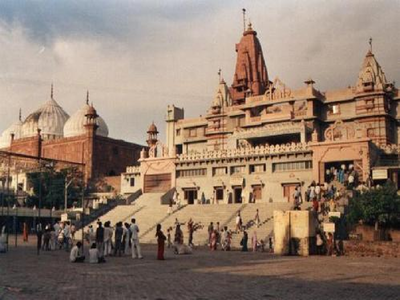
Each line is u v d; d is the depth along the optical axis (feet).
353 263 63.82
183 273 50.49
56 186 194.80
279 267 57.93
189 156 180.65
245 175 167.73
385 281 44.29
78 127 278.87
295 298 34.04
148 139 244.63
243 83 243.19
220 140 214.28
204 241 113.39
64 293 35.40
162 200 169.78
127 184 199.62
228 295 35.04
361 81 181.88
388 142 176.14
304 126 174.40
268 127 183.73
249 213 127.65
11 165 227.40
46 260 66.23
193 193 179.22
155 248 101.30
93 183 225.15
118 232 75.51
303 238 79.56
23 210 162.30
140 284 40.93
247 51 249.96
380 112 175.01
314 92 186.91
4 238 82.28
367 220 94.99
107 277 46.11
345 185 127.03
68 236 87.86
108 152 244.22
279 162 162.09
